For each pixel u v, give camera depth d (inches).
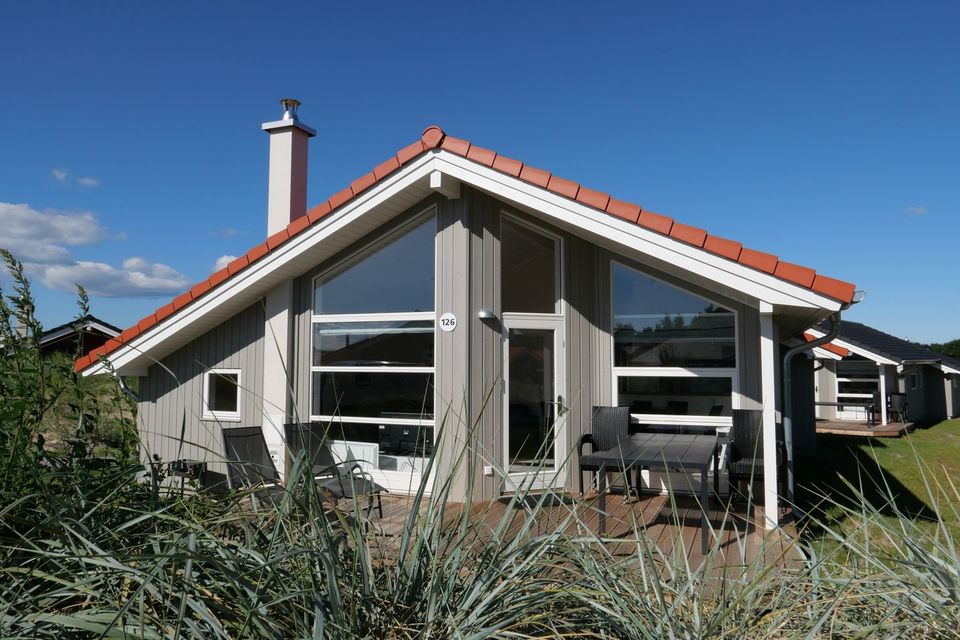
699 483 330.3
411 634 86.7
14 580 89.0
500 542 101.6
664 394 340.8
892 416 838.5
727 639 95.3
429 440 331.3
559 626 93.1
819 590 107.0
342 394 352.5
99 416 134.0
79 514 104.5
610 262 351.3
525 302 342.3
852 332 888.9
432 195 338.6
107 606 84.4
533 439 337.4
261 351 366.6
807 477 451.2
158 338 356.2
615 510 295.0
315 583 87.0
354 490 100.1
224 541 88.7
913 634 100.2
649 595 102.8
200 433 373.7
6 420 116.5
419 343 341.1
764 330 264.5
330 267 357.4
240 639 78.9
